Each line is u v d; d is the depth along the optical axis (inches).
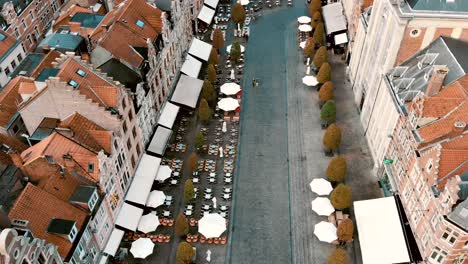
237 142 3683.6
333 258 2576.3
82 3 4778.5
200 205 3176.7
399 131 2942.9
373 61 3543.3
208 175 3393.2
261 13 5354.3
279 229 3031.5
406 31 3034.0
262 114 3956.7
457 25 2994.6
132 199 2989.7
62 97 2719.0
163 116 3659.0
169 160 3484.3
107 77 2898.6
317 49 4628.4
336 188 2952.8
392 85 3115.2
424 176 2536.9
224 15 5305.1
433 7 2965.1
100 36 3444.9
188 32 4419.3
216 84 4266.7
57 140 2568.9
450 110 2684.5
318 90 4212.6
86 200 2415.1
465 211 2197.3
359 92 3907.5
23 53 4082.2
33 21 4554.6
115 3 4082.2
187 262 2694.4
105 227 2696.9
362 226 2785.4
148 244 2787.9
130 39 3366.1
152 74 3390.7
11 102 3171.8
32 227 2186.3
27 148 2856.8
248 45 4822.8
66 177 2463.1
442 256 2402.8
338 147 3612.2
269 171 3440.0
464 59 2940.5
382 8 3316.9
